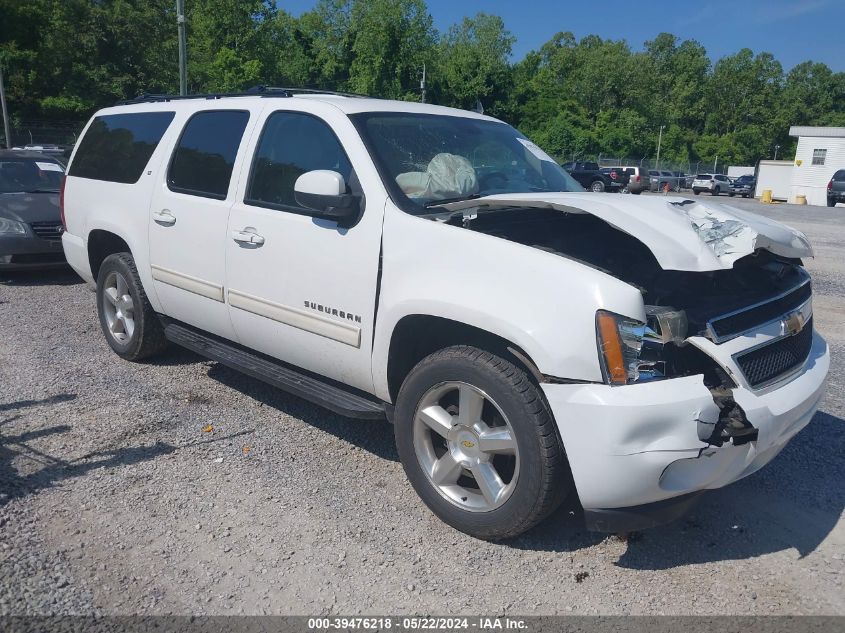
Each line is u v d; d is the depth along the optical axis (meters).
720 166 78.62
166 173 4.95
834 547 3.38
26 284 8.63
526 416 3.02
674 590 3.03
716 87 94.88
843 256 12.98
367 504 3.67
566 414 2.88
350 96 4.59
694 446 2.80
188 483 3.82
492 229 3.65
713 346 3.01
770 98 94.00
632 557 3.26
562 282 2.93
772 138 92.75
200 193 4.63
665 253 2.92
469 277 3.18
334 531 3.41
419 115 4.33
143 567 3.08
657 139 78.44
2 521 3.37
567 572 3.14
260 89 4.70
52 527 3.35
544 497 3.05
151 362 5.75
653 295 3.29
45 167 10.04
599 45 100.44
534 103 59.62
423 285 3.32
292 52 50.91
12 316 7.08
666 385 2.83
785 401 3.14
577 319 2.86
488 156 4.35
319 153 4.00
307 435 4.48
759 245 3.25
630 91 81.12
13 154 10.04
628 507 2.93
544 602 2.94
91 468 3.94
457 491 3.43
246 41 46.81
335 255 3.72
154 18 47.62
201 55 46.56
